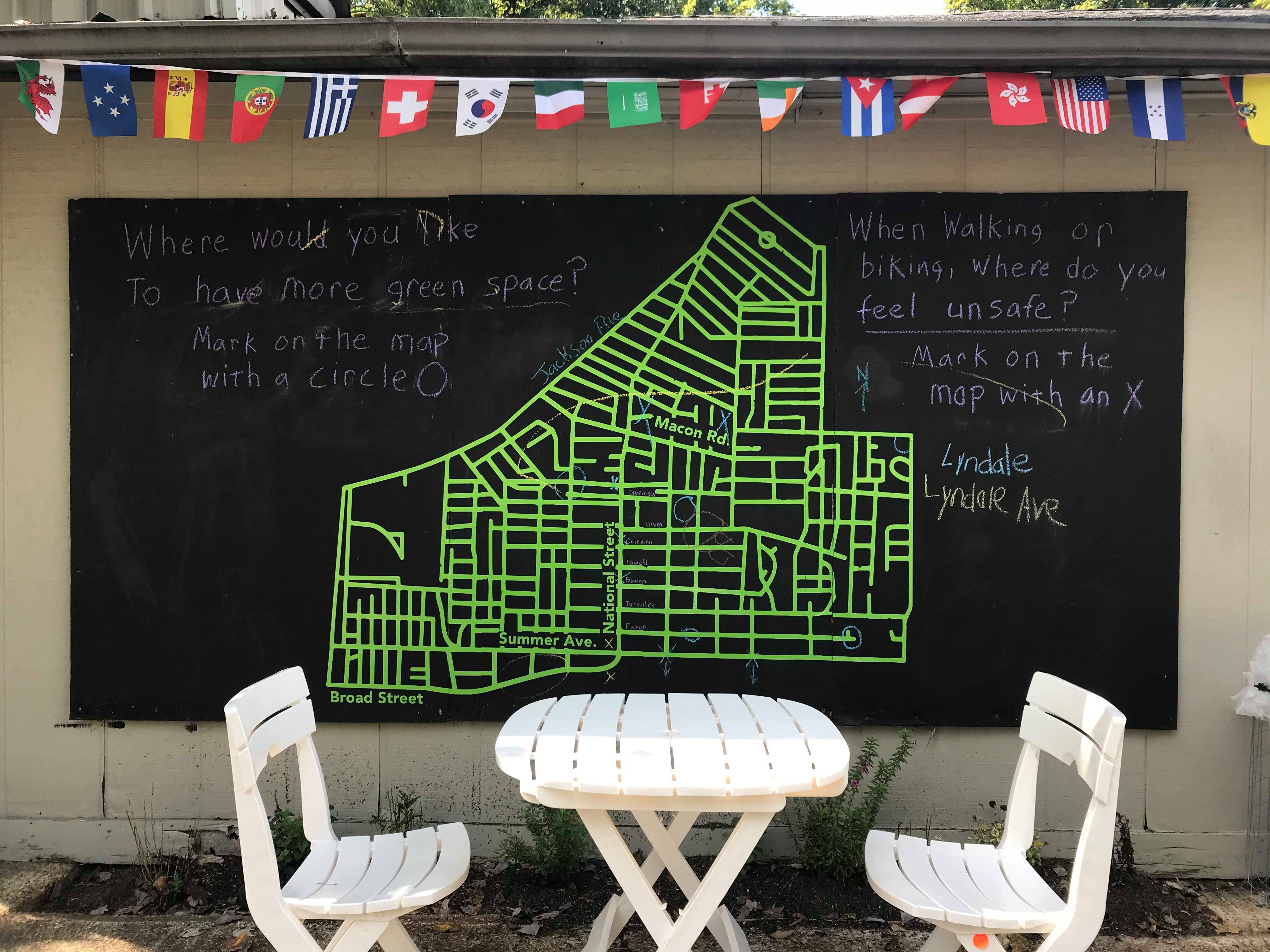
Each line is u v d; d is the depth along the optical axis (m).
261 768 2.29
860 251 3.39
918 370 3.40
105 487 3.47
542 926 3.02
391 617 3.47
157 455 3.47
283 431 3.47
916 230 3.38
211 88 3.44
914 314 3.39
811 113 3.38
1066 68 2.73
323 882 2.32
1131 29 2.58
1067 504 3.37
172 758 3.50
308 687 2.95
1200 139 3.35
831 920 3.05
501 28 2.67
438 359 3.46
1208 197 3.35
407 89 2.72
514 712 3.22
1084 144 3.37
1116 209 3.34
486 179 3.46
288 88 3.37
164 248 3.47
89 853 3.49
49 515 3.51
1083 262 3.36
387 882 2.30
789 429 3.42
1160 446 3.34
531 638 3.46
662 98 3.35
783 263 3.41
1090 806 2.11
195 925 3.03
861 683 3.41
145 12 3.28
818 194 3.40
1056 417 3.37
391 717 3.46
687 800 2.13
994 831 3.26
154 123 2.88
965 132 3.39
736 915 3.07
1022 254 3.37
